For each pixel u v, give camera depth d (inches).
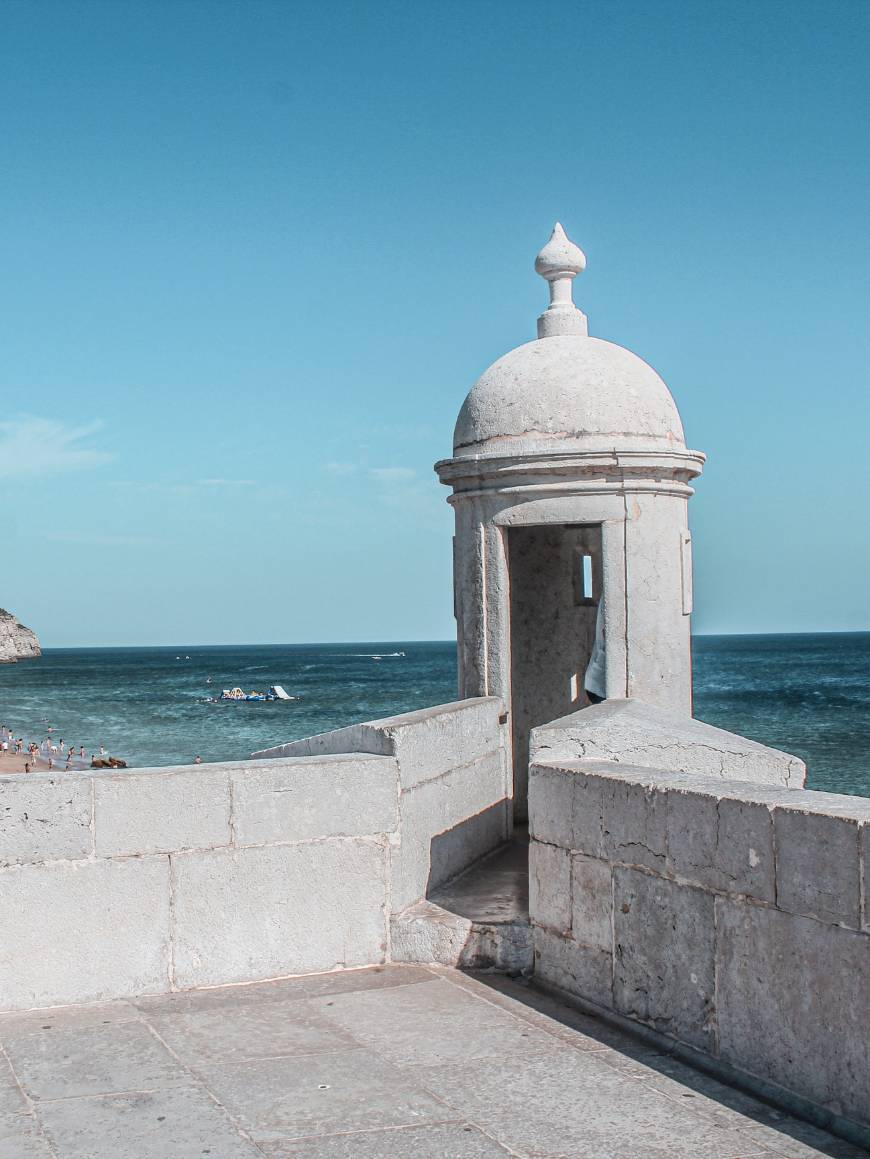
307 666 6387.8
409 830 218.5
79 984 189.8
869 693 2881.4
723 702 2598.4
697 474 284.5
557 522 266.5
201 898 197.6
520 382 270.4
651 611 267.7
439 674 5054.1
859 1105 139.6
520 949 205.0
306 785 205.6
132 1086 156.7
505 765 273.7
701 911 163.8
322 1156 136.9
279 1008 187.8
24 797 187.0
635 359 281.0
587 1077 160.1
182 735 2519.7
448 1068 163.3
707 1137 141.9
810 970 145.9
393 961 212.1
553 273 290.4
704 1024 163.5
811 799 153.4
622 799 179.2
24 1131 143.3
